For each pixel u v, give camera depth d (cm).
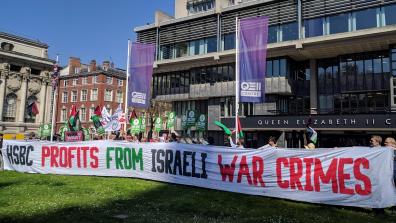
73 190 962
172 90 3681
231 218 676
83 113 6356
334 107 2812
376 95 2617
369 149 793
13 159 1502
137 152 1231
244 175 968
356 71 2705
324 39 2547
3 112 5650
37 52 6247
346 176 811
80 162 1344
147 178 1198
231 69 3212
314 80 2919
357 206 787
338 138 2569
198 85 3400
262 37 1421
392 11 2381
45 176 1298
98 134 2425
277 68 2898
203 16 3306
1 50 5562
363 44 2491
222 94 3228
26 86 5966
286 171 901
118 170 1274
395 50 2459
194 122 2858
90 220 635
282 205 820
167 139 1908
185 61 3344
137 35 3859
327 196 830
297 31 2748
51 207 738
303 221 665
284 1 2834
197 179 1062
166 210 730
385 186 762
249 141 2947
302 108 2981
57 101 6744
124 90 6675
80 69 6825
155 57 3641
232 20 3125
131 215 677
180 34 3481
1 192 920
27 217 652
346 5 2544
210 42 3256
